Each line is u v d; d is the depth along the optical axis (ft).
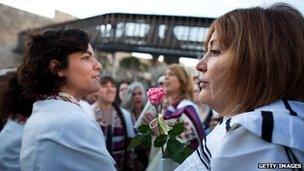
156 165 4.65
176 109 9.71
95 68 4.85
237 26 2.99
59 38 4.70
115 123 11.27
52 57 4.67
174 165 4.41
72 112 4.42
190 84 11.09
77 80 4.74
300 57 2.89
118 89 15.35
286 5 3.12
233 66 2.93
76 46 4.68
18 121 6.29
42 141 4.25
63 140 4.20
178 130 4.41
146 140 4.74
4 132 6.19
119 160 11.09
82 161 4.20
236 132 2.63
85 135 4.28
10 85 6.28
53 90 4.75
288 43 2.88
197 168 3.02
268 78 2.82
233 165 2.56
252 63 2.86
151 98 4.75
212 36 3.22
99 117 11.02
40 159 4.20
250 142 2.57
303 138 2.52
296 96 2.89
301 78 2.89
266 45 2.85
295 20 2.98
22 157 4.45
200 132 9.36
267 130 2.51
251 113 2.67
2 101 6.33
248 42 2.90
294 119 2.60
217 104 3.16
